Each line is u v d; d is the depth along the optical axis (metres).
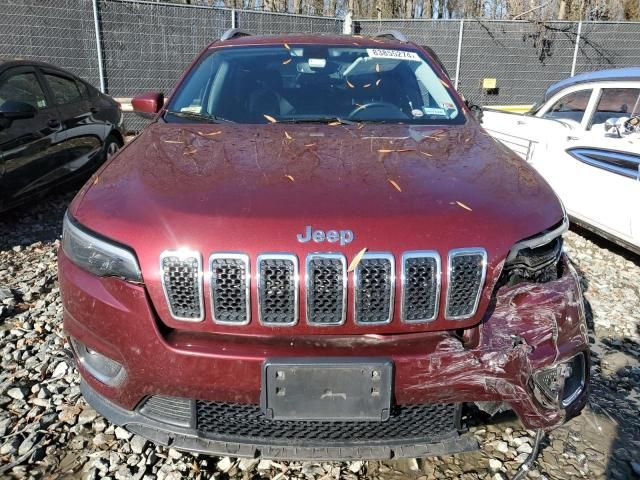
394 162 2.32
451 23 11.74
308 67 3.45
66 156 5.90
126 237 1.92
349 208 1.93
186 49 10.41
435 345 1.87
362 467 2.35
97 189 2.22
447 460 2.39
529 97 12.27
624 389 2.98
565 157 5.26
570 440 2.54
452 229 1.90
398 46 3.73
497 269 1.92
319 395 1.83
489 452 2.45
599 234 5.02
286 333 1.86
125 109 9.70
